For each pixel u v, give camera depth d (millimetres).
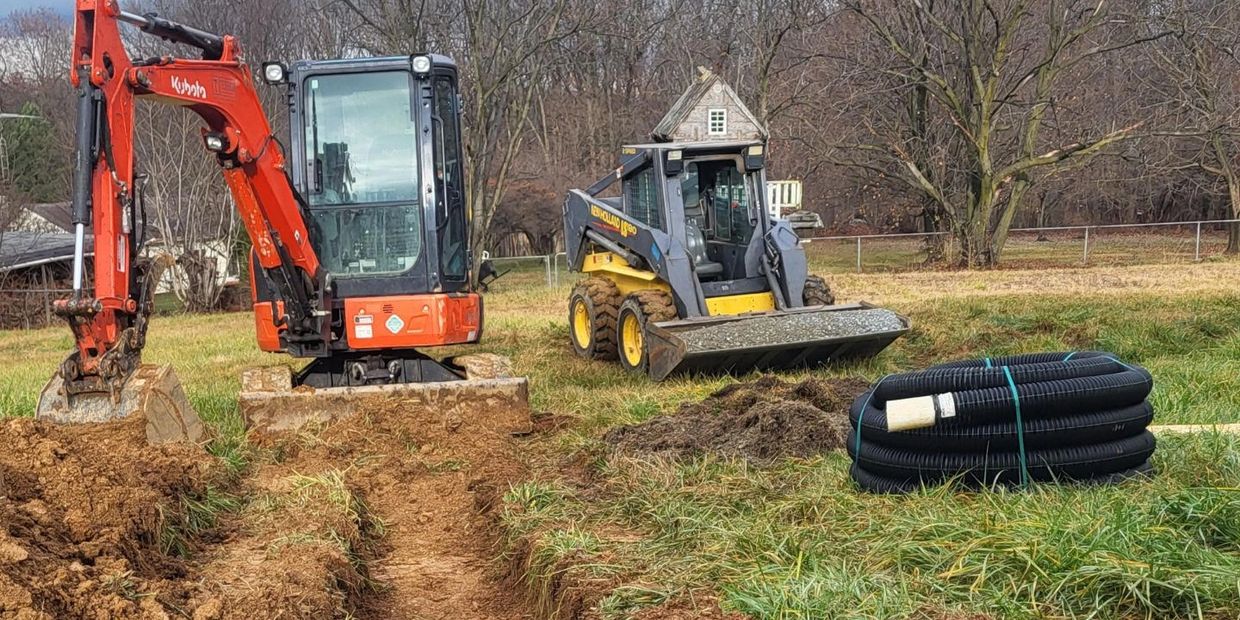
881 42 29594
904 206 40469
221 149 7922
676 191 12008
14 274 30938
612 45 39438
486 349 14484
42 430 6070
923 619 3990
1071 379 5570
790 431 7031
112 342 7094
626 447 7352
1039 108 28750
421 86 8820
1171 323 12430
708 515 5578
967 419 5508
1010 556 4352
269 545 5602
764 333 10844
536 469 7375
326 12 30078
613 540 5465
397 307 8859
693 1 37844
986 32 28969
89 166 6875
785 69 31828
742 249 12453
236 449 7730
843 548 4816
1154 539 4379
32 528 4695
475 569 6070
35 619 3854
